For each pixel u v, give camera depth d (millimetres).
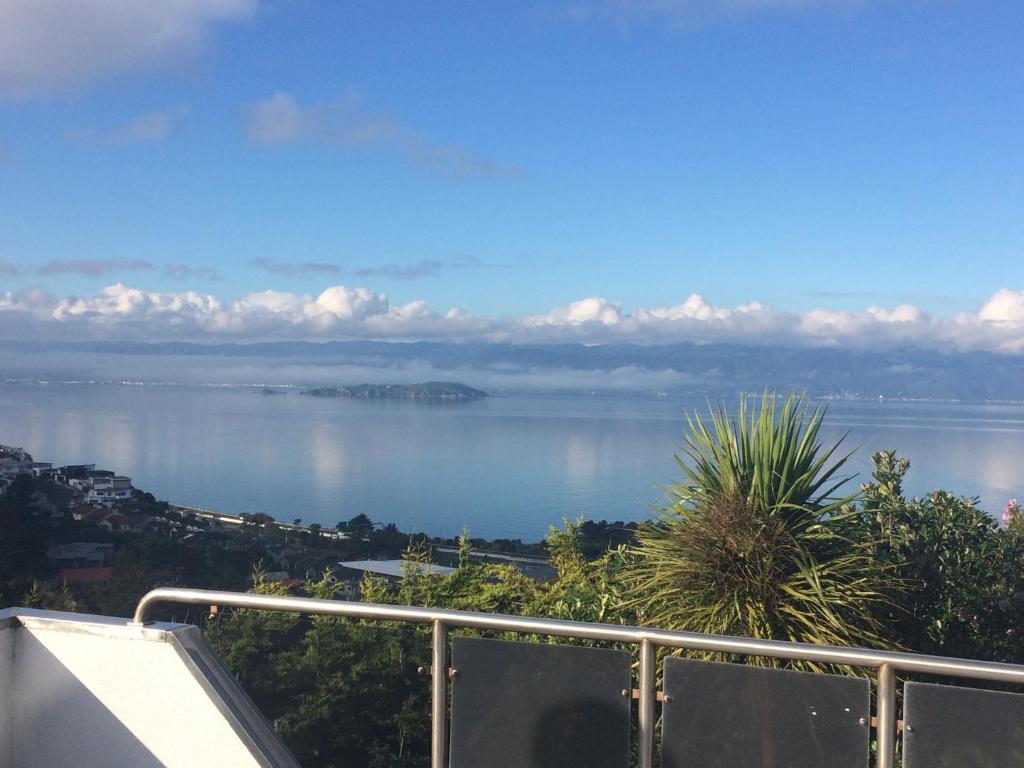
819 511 4473
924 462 18438
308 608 2885
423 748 2998
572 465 63125
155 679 2889
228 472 64500
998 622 5312
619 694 2709
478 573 6434
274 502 48375
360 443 92875
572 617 5281
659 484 4922
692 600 4441
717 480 4773
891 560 5121
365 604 2898
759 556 4359
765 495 4527
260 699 3150
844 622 4266
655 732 2680
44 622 3004
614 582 5641
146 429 106000
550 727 2768
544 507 41125
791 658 2518
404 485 56938
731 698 2605
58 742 2984
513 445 87812
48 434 90812
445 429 112750
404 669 3016
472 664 2857
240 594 2957
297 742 3109
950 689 2426
